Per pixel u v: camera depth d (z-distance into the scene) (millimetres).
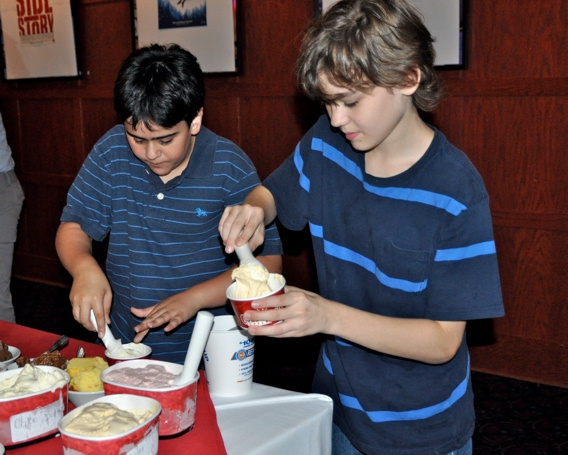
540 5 2639
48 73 4270
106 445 870
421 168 1129
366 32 991
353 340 1038
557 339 2842
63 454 971
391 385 1192
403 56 1003
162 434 1018
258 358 3262
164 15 3619
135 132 1348
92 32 4031
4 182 2635
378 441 1215
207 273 1567
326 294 1300
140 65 1337
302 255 3410
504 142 2818
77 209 1571
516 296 2914
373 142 1075
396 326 1056
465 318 1074
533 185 2789
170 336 1549
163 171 1434
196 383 1053
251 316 968
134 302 1572
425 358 1075
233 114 3541
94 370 1171
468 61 2832
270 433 1075
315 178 1288
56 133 4371
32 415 1000
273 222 1524
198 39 3535
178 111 1326
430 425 1190
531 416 2646
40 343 1470
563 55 2629
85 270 1377
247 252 1114
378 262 1181
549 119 2703
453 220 1092
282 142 3410
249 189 1521
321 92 1039
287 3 3240
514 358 2957
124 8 3854
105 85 4055
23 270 4695
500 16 2730
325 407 1182
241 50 3426
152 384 1044
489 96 2814
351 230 1225
